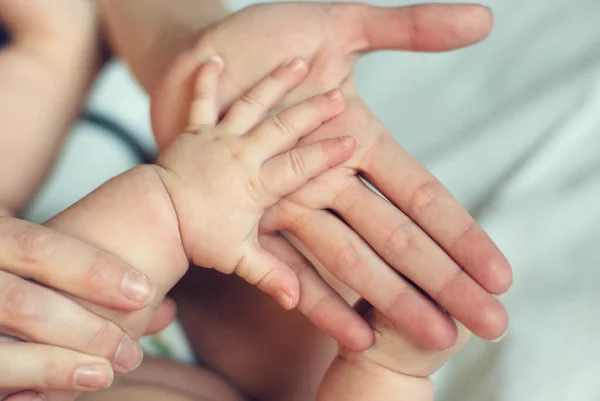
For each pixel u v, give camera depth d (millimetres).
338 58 449
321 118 432
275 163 421
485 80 554
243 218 422
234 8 617
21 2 523
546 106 525
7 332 388
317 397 438
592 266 470
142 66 519
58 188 599
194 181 420
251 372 499
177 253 422
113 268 392
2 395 394
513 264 482
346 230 436
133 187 418
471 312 410
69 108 542
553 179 501
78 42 537
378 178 438
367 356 428
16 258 390
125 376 477
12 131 517
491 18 425
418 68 573
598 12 556
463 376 469
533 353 457
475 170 520
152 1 524
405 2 594
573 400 443
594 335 452
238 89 451
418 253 422
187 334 516
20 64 527
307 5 456
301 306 434
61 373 388
